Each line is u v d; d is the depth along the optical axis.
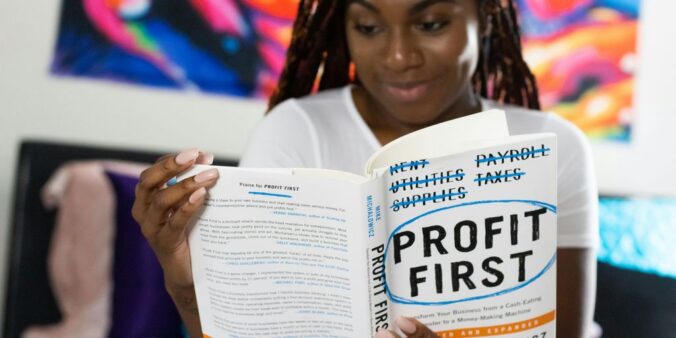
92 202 1.98
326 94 1.17
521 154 0.85
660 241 2.24
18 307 1.94
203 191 0.85
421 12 1.00
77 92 2.13
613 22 2.50
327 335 0.89
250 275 0.88
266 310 0.89
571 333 1.11
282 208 0.85
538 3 2.43
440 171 0.85
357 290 0.84
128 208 1.98
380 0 1.00
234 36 2.22
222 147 2.23
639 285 2.17
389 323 0.87
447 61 1.02
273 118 1.15
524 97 1.25
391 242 0.86
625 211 2.26
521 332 0.89
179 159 0.85
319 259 0.85
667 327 2.14
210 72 2.21
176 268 0.93
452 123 0.86
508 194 0.86
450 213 0.85
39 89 2.12
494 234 0.86
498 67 1.23
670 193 2.61
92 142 2.14
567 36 2.46
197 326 1.00
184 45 2.19
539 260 0.88
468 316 0.88
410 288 0.87
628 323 2.13
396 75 1.02
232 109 2.23
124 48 2.15
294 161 1.10
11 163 2.10
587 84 2.48
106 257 1.96
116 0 2.14
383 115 1.13
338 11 1.16
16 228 1.96
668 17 2.55
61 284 1.95
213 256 0.89
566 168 1.14
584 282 1.12
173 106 2.19
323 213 0.83
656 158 2.58
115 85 2.15
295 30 1.19
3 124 2.10
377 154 0.84
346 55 1.20
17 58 2.11
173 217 0.87
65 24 2.12
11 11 2.10
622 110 2.53
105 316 1.94
